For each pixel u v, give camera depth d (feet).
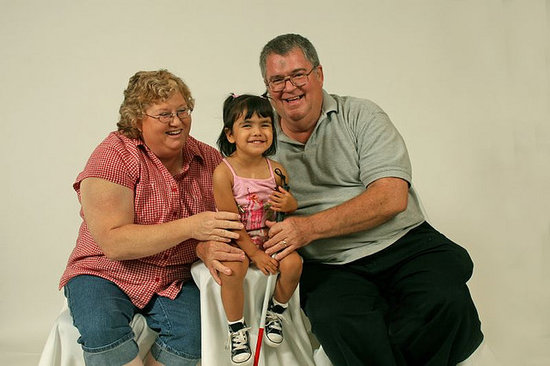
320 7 13.92
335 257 9.62
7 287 13.82
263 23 13.89
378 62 13.99
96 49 13.75
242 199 8.80
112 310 8.43
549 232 13.82
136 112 8.93
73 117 13.84
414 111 14.01
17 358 12.27
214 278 8.55
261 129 8.63
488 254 13.85
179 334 8.70
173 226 8.60
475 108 14.05
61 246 13.93
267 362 9.06
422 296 8.68
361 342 8.44
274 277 8.83
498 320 12.93
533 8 13.97
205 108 13.89
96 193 8.67
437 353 8.53
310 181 9.86
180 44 13.84
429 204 13.92
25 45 13.70
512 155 13.98
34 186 13.89
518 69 14.01
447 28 13.98
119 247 8.52
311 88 9.48
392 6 13.96
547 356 12.01
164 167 9.15
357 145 9.70
